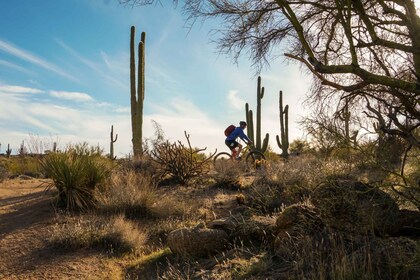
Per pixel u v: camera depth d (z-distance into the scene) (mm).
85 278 5305
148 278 5285
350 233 4277
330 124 3723
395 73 3865
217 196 8977
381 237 4180
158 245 6535
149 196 8156
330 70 2842
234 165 11148
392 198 4109
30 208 8273
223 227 6098
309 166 8281
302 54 4551
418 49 2998
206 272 4949
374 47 4141
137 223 7465
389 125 3422
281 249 4820
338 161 4242
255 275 4434
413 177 3838
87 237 6387
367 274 3545
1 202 9227
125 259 5984
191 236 5723
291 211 5203
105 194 8477
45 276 5367
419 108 3324
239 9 4160
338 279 3633
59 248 6238
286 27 4379
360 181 4137
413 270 3533
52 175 8359
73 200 8148
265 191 8203
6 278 5324
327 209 4340
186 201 8539
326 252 4227
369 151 3689
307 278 3859
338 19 3359
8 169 17219
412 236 4137
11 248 6234
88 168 8750
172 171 10531
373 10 3969
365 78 2818
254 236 5801
